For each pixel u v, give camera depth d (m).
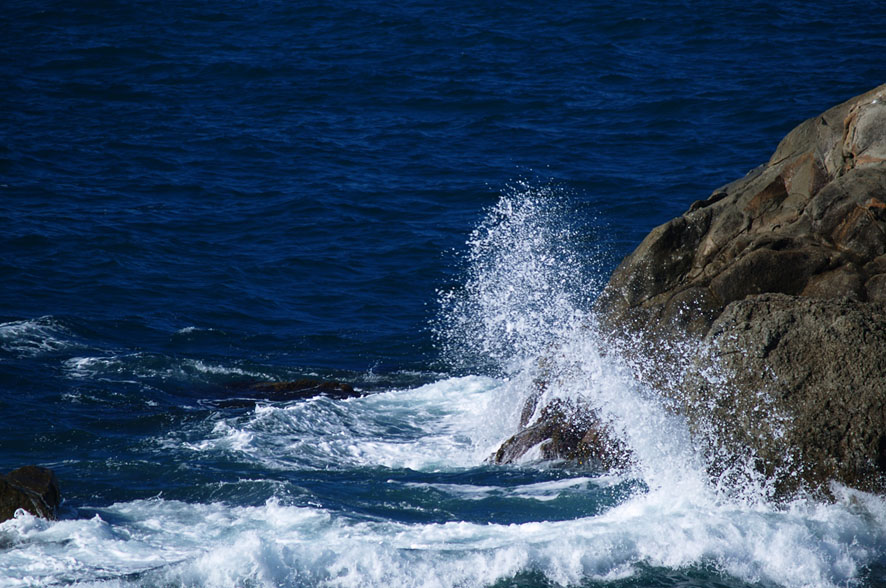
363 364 57.28
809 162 48.19
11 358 53.53
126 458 41.78
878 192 43.19
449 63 142.75
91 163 97.81
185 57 146.50
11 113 114.75
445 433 46.91
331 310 66.00
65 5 176.12
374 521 34.62
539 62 142.62
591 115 116.00
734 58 140.88
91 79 133.12
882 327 35.78
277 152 104.06
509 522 35.00
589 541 31.86
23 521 32.94
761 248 44.16
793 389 35.84
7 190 87.25
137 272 70.62
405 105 122.69
